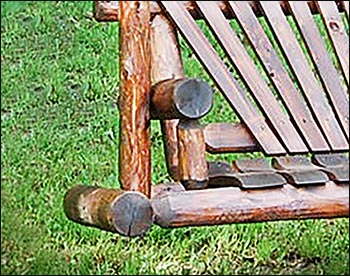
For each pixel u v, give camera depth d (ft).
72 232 24.89
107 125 30.22
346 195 20.95
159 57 21.95
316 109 22.09
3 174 27.07
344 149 22.16
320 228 26.18
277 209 20.43
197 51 21.40
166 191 20.35
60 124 30.17
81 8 35.27
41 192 26.40
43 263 23.40
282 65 21.99
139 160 20.22
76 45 33.73
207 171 20.85
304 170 21.56
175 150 21.63
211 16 21.56
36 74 31.83
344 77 22.59
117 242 24.89
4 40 33.01
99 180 27.84
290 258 24.97
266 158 24.59
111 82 32.30
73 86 31.81
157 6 22.07
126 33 20.40
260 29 21.90
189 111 19.92
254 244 25.29
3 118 29.86
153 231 25.13
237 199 20.20
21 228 24.68
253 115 21.79
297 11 22.33
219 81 21.53
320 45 22.39
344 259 24.80
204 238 25.29
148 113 20.40
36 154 28.35
